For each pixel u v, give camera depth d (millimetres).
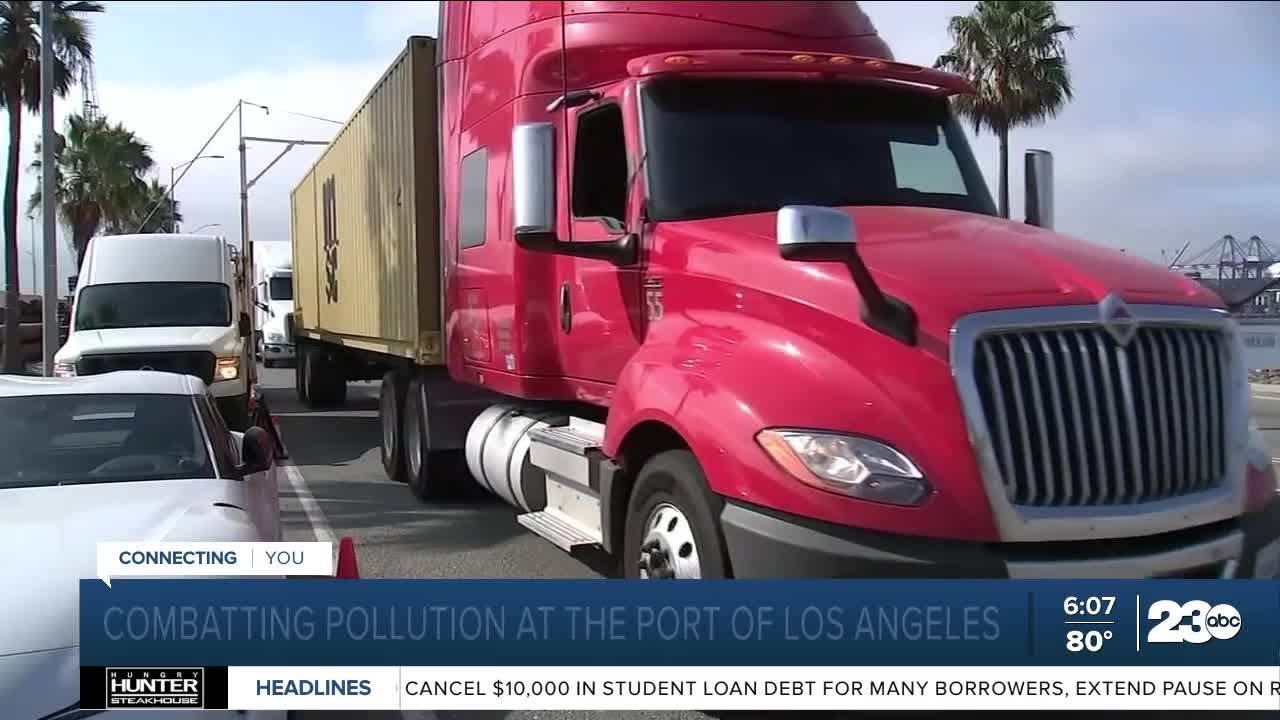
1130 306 3811
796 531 3791
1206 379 3984
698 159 5266
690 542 4383
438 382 9008
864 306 3922
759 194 5242
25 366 27844
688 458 4461
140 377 5867
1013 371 3703
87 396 5520
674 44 5887
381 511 8930
